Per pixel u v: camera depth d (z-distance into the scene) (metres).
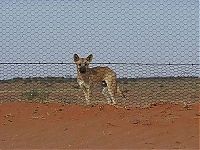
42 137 11.45
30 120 12.56
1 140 11.31
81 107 13.49
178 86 21.64
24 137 11.50
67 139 11.23
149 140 10.91
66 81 24.47
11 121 12.54
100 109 13.19
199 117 12.15
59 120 12.46
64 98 20.72
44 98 18.45
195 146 10.39
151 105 13.83
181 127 11.53
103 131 11.59
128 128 11.67
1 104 14.03
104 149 10.41
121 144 10.72
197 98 19.09
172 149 10.23
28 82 24.08
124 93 19.44
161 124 11.78
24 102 14.55
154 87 21.64
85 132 11.59
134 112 12.88
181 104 13.78
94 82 17.97
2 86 23.89
